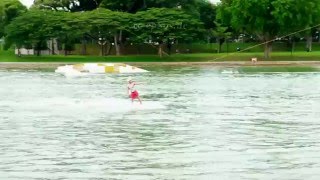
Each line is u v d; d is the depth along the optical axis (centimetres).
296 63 10375
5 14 12650
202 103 4412
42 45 12444
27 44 11688
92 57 11525
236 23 11069
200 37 11694
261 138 2853
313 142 2738
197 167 2242
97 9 12038
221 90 5534
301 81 6588
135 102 4369
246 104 4347
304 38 14500
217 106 4219
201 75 7694
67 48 13012
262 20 10806
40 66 10175
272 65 10131
